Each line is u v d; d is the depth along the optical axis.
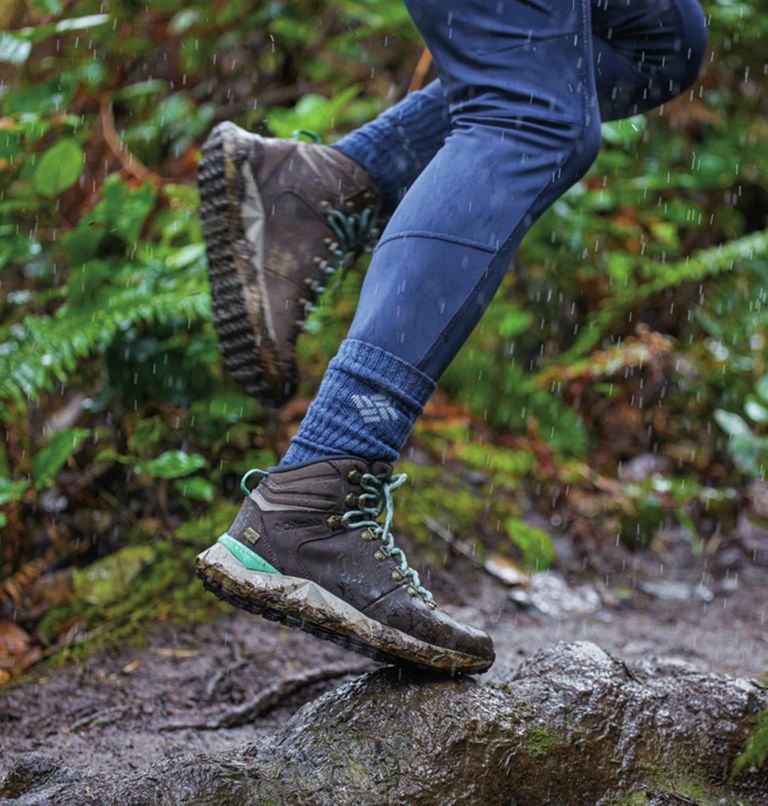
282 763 1.48
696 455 3.56
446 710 1.54
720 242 4.55
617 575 3.08
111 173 3.38
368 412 1.52
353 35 3.81
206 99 3.89
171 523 2.81
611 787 1.58
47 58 3.61
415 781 1.47
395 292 1.51
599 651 1.77
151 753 1.93
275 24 3.73
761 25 4.29
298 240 1.85
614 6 1.69
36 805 1.37
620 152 3.96
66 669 2.30
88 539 2.78
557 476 3.31
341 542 1.54
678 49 1.74
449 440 3.35
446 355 1.54
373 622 1.54
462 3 1.52
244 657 2.36
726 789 1.63
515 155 1.51
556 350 3.85
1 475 2.58
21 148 2.70
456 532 3.04
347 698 1.59
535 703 1.62
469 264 1.51
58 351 2.52
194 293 2.65
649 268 3.78
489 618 2.74
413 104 1.89
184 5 3.73
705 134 4.50
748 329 3.81
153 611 2.52
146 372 2.78
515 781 1.53
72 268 2.87
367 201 1.88
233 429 2.82
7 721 2.07
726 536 3.33
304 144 1.87
